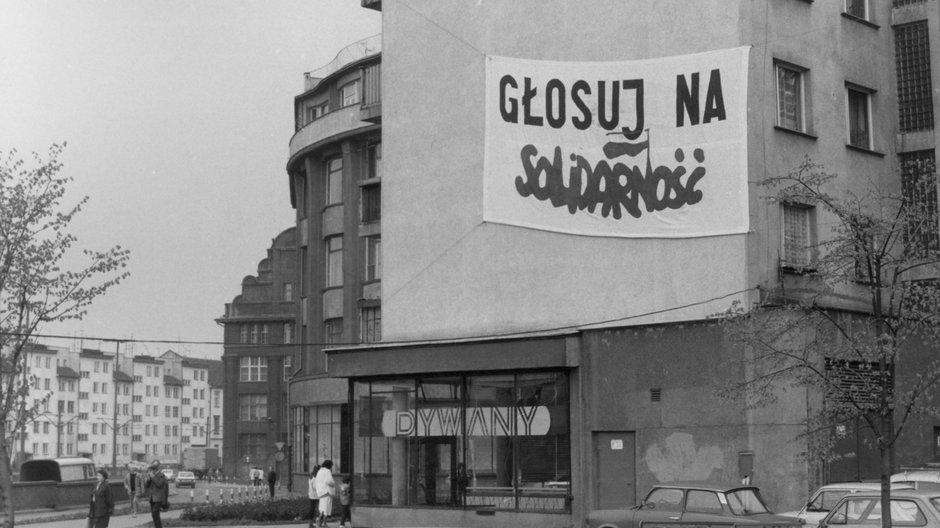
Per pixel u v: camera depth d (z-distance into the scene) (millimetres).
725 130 27672
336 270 57438
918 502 17922
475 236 31984
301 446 60594
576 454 28734
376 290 54406
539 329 30359
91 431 163125
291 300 110688
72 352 161500
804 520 20234
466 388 30953
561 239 30219
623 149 29250
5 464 25891
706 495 21094
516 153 31062
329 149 57844
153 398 176625
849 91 30734
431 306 32719
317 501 35375
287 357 109750
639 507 21859
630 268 28906
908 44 31734
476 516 30188
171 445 179500
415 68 33938
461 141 32625
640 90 29125
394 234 33875
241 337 111562
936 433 29422
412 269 33281
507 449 30000
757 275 26969
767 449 25688
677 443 27094
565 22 30547
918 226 18953
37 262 26312
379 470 32625
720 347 26703
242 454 110438
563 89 30328
